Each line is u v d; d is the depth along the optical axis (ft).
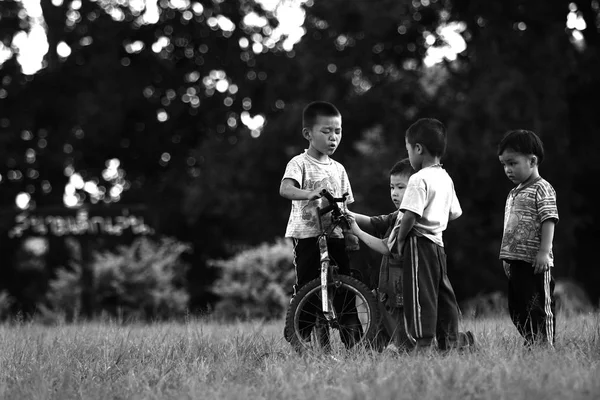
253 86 144.05
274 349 31.96
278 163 125.80
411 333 29.37
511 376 22.45
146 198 147.95
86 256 134.31
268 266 84.02
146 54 147.33
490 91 111.86
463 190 116.06
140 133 151.02
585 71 120.06
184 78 150.41
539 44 116.98
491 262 118.11
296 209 33.09
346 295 31.68
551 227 31.30
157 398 22.33
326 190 30.83
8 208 151.33
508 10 119.44
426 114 123.54
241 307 82.94
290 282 84.02
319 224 31.53
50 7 145.79
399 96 124.88
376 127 129.59
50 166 147.64
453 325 29.99
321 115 32.96
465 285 120.67
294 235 32.91
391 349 28.73
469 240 115.65
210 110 148.97
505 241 32.09
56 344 34.60
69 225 134.92
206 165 129.39
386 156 118.73
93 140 143.43
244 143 128.16
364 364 25.40
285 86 136.87
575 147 126.31
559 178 116.06
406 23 125.08
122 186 156.15
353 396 20.24
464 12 124.77
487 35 118.01
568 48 117.80
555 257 115.03
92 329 48.32
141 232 143.13
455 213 31.42
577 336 33.96
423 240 29.96
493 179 112.27
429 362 25.25
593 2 125.59
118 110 140.87
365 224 33.55
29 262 161.99
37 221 136.87
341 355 28.45
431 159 30.96
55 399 22.93
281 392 21.84
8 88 146.92
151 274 96.37
